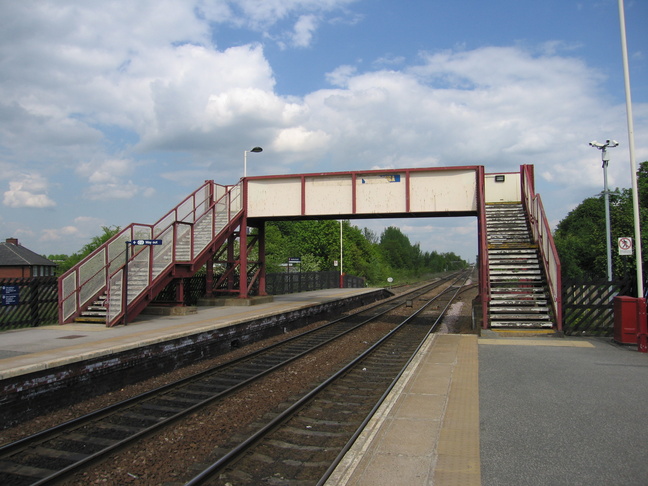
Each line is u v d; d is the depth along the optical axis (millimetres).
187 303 19797
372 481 4480
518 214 17891
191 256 17094
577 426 5820
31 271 48750
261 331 15836
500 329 13375
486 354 10352
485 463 4809
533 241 16359
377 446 5305
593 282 12961
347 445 5668
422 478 4516
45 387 7988
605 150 20234
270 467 5766
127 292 14078
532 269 15180
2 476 5602
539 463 4785
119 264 15766
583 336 12781
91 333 11711
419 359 10047
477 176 18000
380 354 13188
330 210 19328
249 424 7297
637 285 11930
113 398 8883
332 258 54906
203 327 12625
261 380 9984
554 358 9852
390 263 105375
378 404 7219
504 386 7715
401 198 18672
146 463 5863
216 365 11070
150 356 10500
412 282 74250
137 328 12562
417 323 20719
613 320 12719
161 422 6949
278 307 18953
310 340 15680
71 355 8656
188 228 17531
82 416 7258
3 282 12625
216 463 5496
